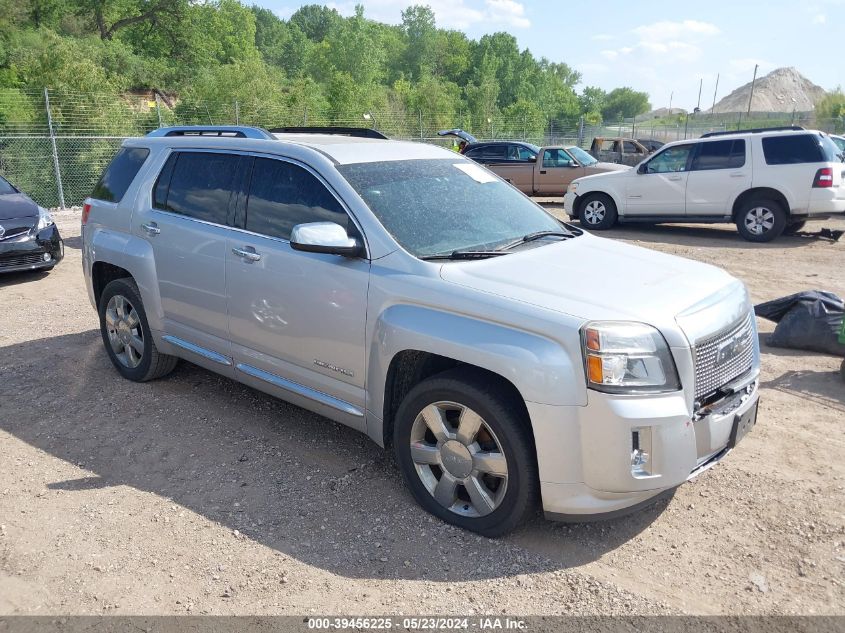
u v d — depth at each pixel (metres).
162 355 5.30
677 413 3.08
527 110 67.75
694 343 3.17
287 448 4.41
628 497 3.13
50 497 3.84
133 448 4.41
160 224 4.94
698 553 3.35
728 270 10.14
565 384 3.07
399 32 101.50
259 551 3.35
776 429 4.69
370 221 3.81
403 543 3.41
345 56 66.88
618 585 3.11
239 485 3.96
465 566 3.24
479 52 102.00
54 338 6.71
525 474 3.22
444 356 3.37
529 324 3.16
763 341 6.59
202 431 4.65
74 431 4.66
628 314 3.15
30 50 38.75
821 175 11.92
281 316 4.15
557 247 4.05
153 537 3.46
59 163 21.19
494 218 4.27
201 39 55.41
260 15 100.81
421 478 3.63
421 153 4.60
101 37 52.69
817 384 5.51
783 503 3.77
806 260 10.89
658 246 12.27
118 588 3.07
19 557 3.30
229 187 4.57
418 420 3.57
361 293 3.73
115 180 5.52
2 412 4.97
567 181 19.28
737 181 12.59
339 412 3.99
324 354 3.97
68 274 9.82
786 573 3.20
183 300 4.82
